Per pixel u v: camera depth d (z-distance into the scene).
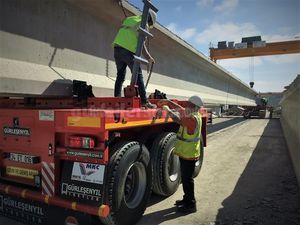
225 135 14.62
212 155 9.12
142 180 4.00
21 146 3.56
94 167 3.20
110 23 6.30
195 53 11.50
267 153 9.52
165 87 9.66
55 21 4.85
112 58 6.44
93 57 5.80
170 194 5.06
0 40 3.95
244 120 27.88
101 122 3.12
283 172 7.00
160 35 8.37
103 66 6.13
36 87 4.33
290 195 5.29
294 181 6.20
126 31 4.88
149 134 4.64
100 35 6.02
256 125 21.44
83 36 5.51
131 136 4.23
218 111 28.95
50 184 3.36
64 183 3.32
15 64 4.11
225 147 10.72
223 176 6.60
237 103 27.75
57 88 4.70
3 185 3.65
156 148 4.66
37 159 3.43
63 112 3.29
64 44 5.04
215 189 5.63
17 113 3.57
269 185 5.91
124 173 3.46
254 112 31.36
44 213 3.45
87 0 5.21
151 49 8.58
